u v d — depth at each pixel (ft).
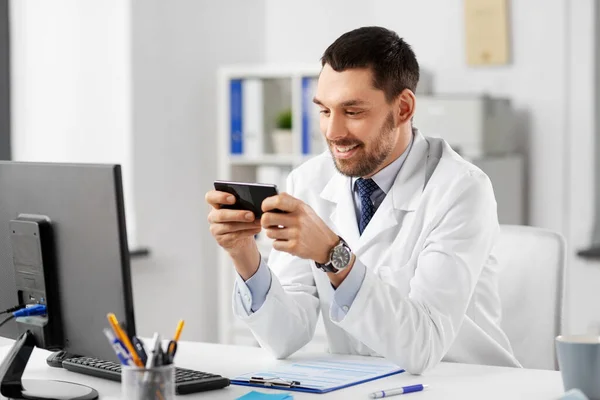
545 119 14.71
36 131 14.03
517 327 8.34
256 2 16.90
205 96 15.90
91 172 5.48
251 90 15.29
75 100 14.33
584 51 14.42
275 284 7.14
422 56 15.57
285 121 15.30
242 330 15.29
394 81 7.11
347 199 7.94
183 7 15.31
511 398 5.79
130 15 14.28
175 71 15.23
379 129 7.11
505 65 14.96
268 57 17.04
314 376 6.44
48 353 7.43
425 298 6.90
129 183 14.47
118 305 5.46
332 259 6.33
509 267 8.45
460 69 15.29
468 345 7.72
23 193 5.93
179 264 15.43
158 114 14.89
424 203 7.53
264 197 6.16
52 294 5.84
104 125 14.53
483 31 14.96
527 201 14.89
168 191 15.17
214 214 6.41
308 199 8.25
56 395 5.79
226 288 15.43
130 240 14.55
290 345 7.22
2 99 13.66
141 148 14.58
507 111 14.51
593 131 14.46
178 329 5.32
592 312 14.46
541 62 14.70
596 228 14.52
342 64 6.99
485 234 7.32
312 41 16.61
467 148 13.64
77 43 14.32
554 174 14.69
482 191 7.44
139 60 14.46
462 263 7.06
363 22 16.12
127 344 5.15
